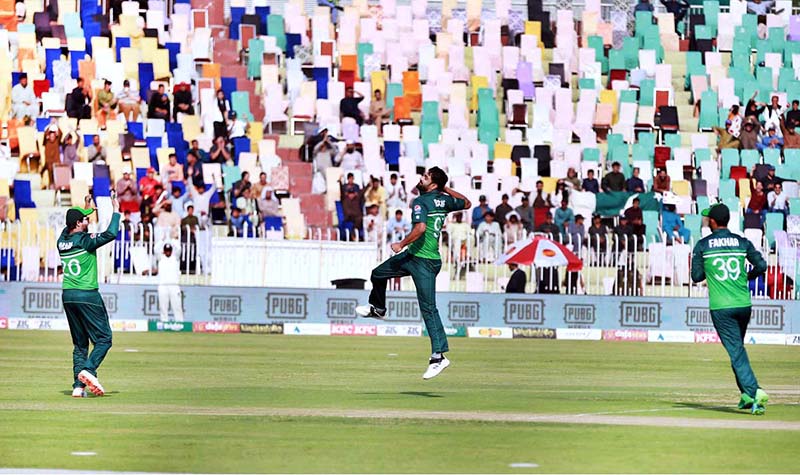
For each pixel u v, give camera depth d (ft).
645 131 341.82
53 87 327.67
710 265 119.75
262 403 124.98
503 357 203.62
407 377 160.56
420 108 338.54
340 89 338.54
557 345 240.12
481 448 94.63
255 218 288.30
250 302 262.06
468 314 265.95
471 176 315.99
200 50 343.26
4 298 256.52
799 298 272.31
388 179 305.32
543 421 112.06
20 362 173.58
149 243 268.21
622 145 329.31
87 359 129.59
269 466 85.30
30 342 213.46
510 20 369.71
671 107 342.44
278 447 94.27
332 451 92.48
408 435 101.55
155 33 342.85
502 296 266.36
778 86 355.77
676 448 95.91
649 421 113.19
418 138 327.06
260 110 332.19
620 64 358.64
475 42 365.40
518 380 159.53
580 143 337.11
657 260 278.05
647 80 350.84
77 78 326.44
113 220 127.75
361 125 330.13
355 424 108.37
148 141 311.68
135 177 302.66
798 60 365.40
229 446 94.53
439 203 131.13
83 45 338.54
